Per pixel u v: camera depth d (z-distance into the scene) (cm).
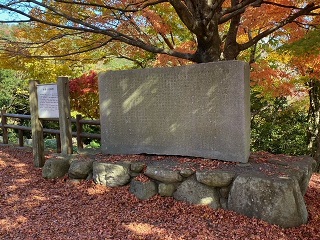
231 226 330
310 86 808
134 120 478
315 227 338
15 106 1357
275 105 925
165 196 400
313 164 445
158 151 462
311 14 500
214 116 416
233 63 393
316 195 461
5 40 593
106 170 443
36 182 483
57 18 582
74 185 462
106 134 504
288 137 891
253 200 345
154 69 453
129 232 319
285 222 330
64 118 517
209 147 424
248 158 422
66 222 345
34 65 750
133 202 396
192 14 464
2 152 693
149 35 718
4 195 430
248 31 664
